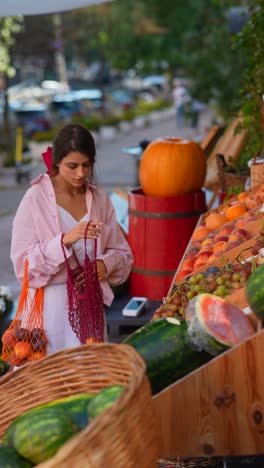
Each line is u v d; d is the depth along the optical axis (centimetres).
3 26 3027
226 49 2102
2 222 1931
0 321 859
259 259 524
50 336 565
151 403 323
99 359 362
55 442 326
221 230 671
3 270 1416
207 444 377
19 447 329
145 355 391
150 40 3008
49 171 569
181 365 389
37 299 562
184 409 376
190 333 379
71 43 6181
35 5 933
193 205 836
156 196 849
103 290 578
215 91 2170
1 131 3703
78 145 527
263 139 1035
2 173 2834
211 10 2302
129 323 785
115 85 6956
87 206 568
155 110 5266
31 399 368
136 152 1541
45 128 3862
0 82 3378
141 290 848
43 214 556
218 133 1230
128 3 3152
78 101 4906
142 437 308
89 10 4812
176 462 434
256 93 1059
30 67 6431
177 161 838
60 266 558
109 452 291
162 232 832
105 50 3212
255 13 1072
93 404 333
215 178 1130
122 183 2466
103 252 585
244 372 371
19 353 563
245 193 783
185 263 623
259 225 624
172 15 2936
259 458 424
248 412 373
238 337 376
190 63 2166
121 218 1080
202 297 386
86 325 552
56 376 368
